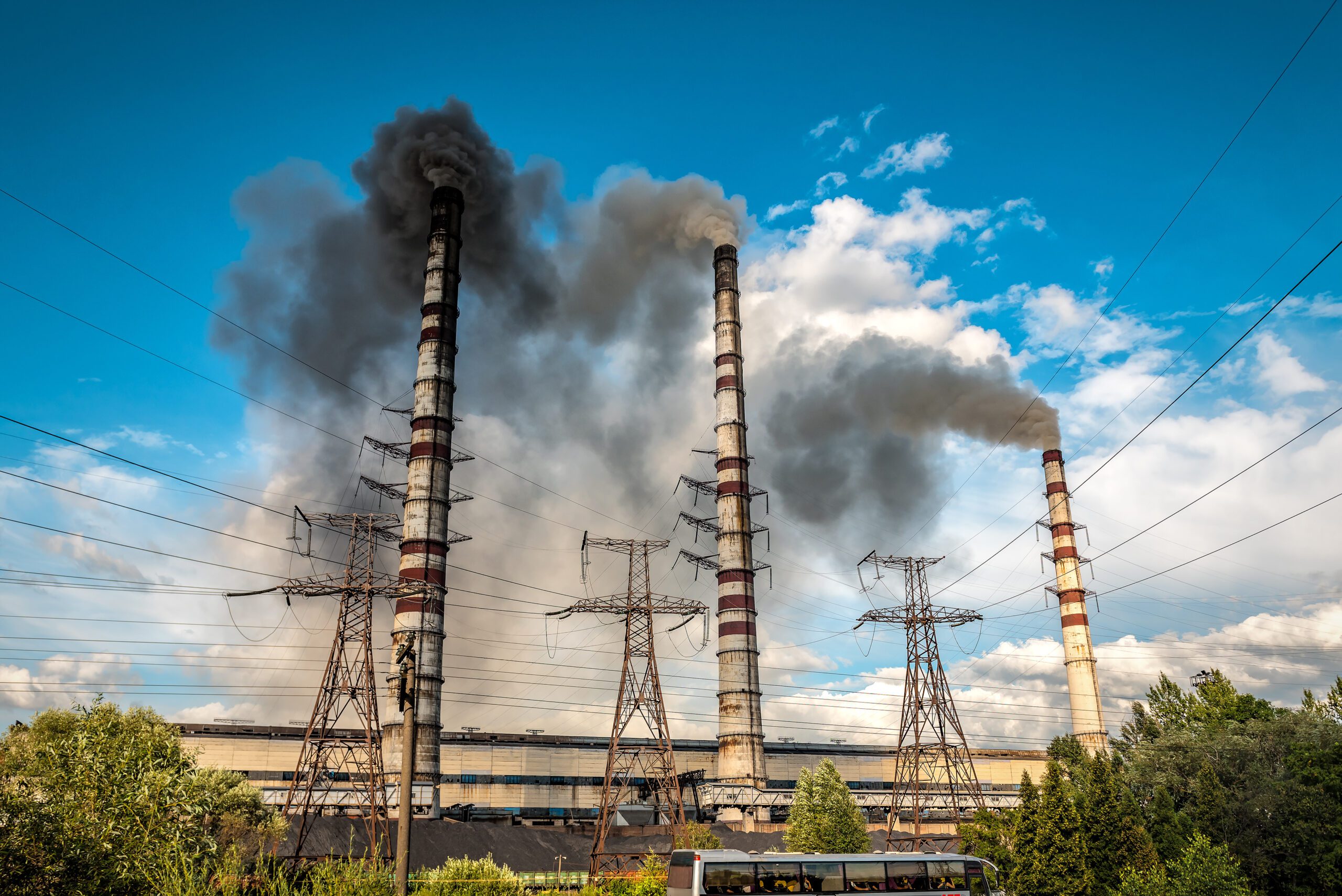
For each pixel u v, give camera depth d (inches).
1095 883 2094.0
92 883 1117.1
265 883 1269.7
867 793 5049.2
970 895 1763.0
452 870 2053.4
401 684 1259.2
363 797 3858.3
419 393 4547.2
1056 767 2233.0
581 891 2255.2
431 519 4330.7
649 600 3722.9
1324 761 2539.4
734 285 5605.3
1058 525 5812.0
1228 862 1871.3
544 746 4682.6
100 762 1286.9
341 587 3339.1
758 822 4421.8
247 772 4057.6
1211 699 4045.3
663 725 3590.1
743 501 5108.3
